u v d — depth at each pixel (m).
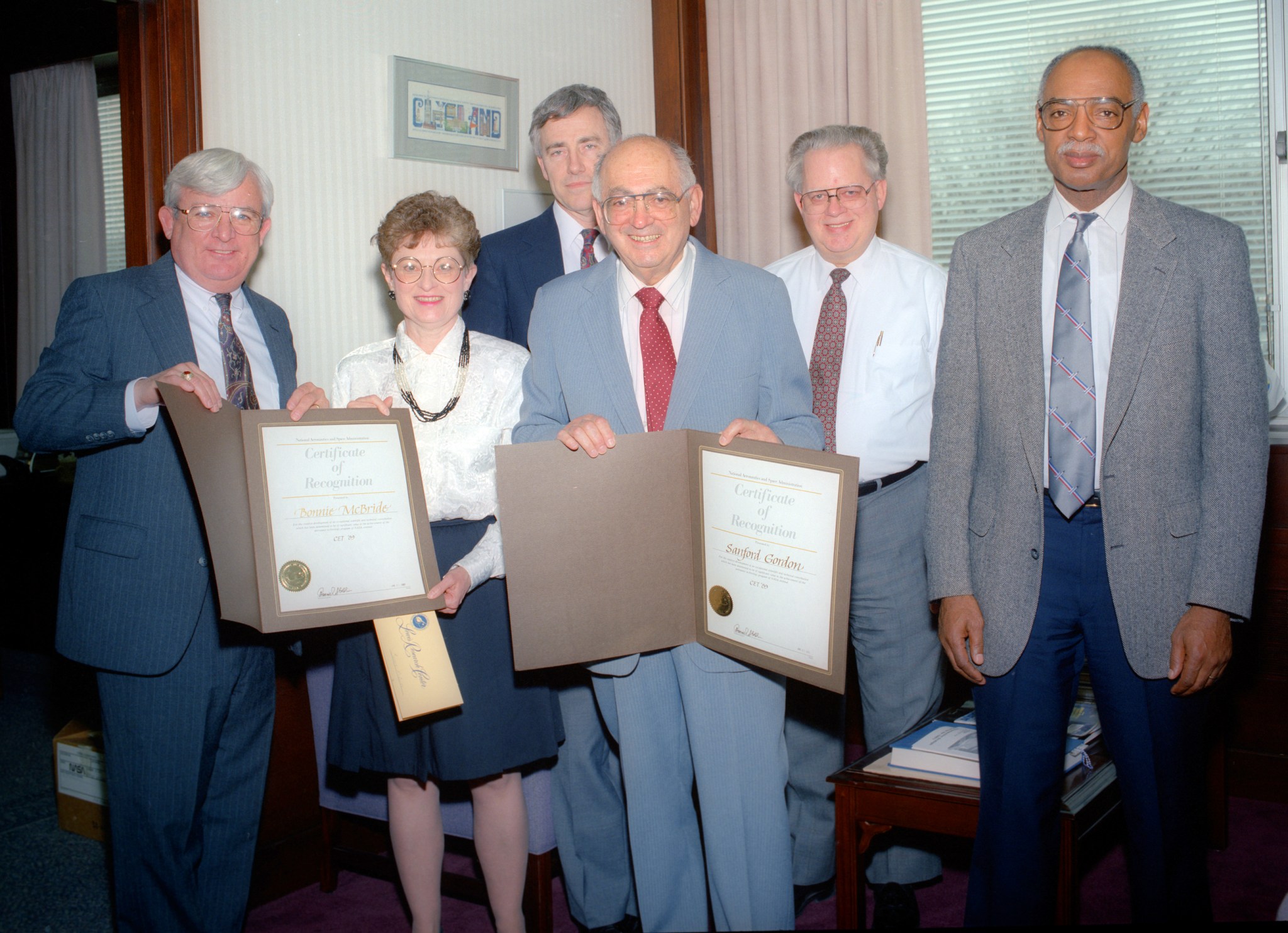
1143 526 1.61
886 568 2.29
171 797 1.88
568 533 1.64
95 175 5.18
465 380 1.94
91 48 4.93
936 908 2.30
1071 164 1.64
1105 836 2.68
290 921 2.37
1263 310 3.05
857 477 1.49
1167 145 3.12
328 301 2.65
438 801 2.06
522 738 1.94
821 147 2.28
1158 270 1.61
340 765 2.00
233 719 2.01
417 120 2.81
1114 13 3.15
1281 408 2.85
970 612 1.75
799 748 2.38
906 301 2.30
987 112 3.34
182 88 2.32
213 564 1.76
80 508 1.87
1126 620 1.62
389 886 2.57
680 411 1.73
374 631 1.93
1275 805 2.87
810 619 1.55
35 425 1.77
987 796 1.74
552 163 2.52
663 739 1.78
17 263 5.37
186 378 1.62
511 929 2.04
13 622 4.30
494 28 3.03
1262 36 2.99
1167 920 1.65
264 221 1.97
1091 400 1.66
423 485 1.84
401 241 1.88
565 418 1.87
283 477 1.66
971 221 3.41
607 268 1.84
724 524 1.63
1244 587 1.56
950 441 1.80
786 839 1.76
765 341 1.78
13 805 3.09
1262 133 3.02
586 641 1.66
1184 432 1.61
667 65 3.55
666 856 1.77
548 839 2.22
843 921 1.91
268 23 2.49
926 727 2.10
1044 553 1.69
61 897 2.47
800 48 3.46
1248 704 2.92
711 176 3.63
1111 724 1.68
